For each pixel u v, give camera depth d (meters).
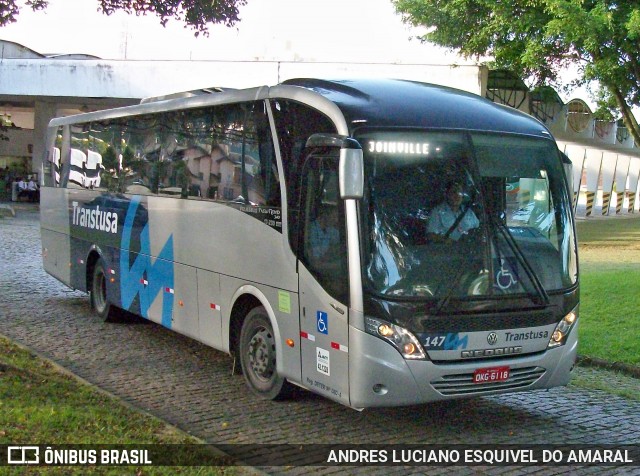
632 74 20.88
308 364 7.30
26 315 12.67
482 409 8.11
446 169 6.99
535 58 20.67
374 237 6.65
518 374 7.03
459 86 24.97
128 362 9.78
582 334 10.98
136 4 10.98
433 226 6.81
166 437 6.47
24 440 6.00
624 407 8.27
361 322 6.61
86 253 12.92
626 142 40.41
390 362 6.56
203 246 9.27
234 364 8.88
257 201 8.16
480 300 6.79
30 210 37.12
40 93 33.06
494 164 7.20
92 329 11.78
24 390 7.44
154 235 10.57
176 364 9.74
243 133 8.52
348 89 7.52
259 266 8.08
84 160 13.17
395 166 6.85
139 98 32.09
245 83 29.39
